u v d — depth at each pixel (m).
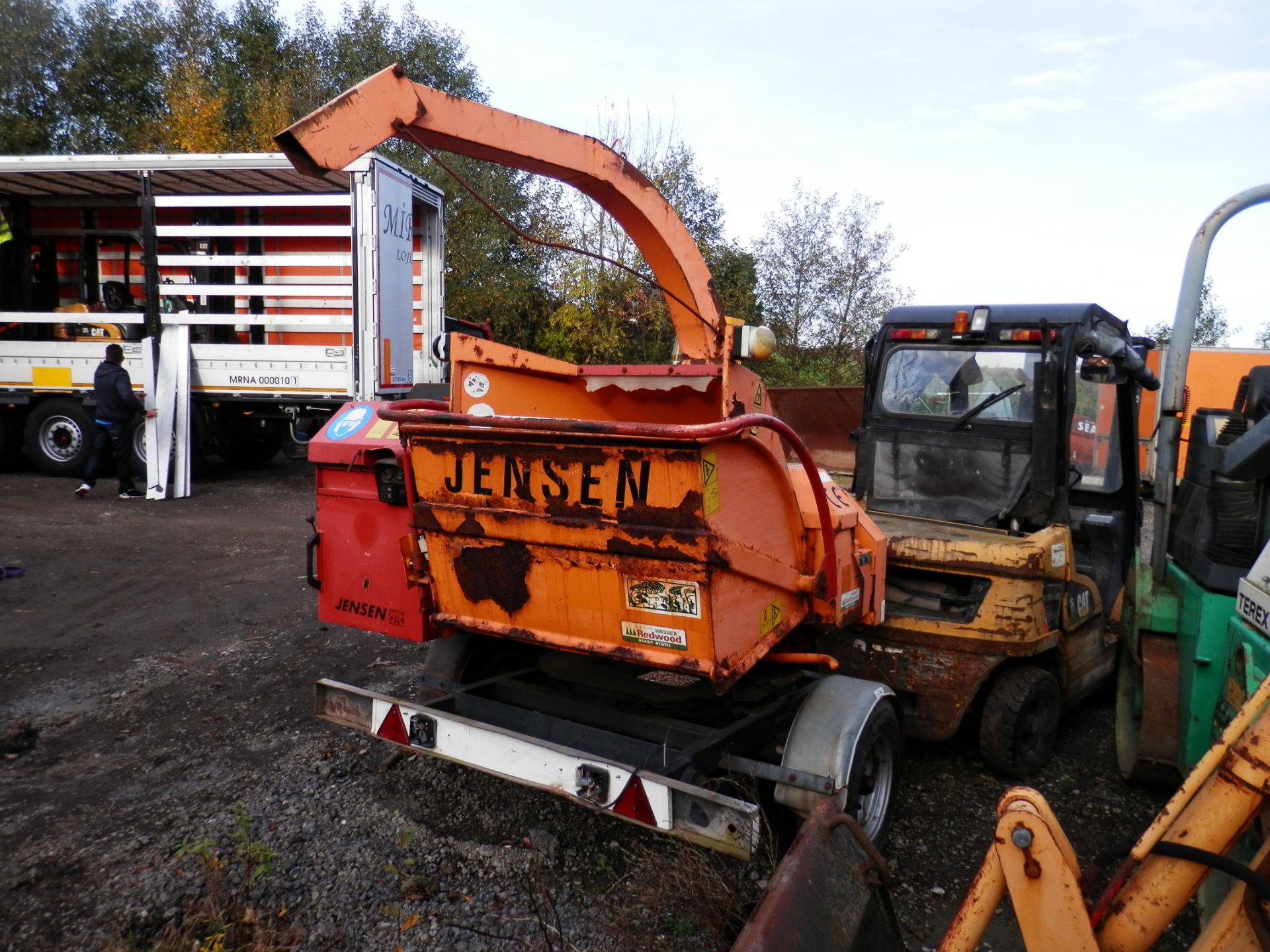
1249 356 12.30
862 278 17.45
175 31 22.59
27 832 3.48
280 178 10.77
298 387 10.71
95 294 13.01
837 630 4.05
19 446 12.31
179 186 11.45
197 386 10.92
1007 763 4.06
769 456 3.04
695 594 2.82
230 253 11.34
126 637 5.80
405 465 3.41
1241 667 2.82
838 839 2.22
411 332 10.72
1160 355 12.45
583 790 2.96
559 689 3.92
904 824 3.76
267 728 4.50
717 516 2.79
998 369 4.53
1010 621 3.88
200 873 3.20
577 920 3.00
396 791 3.87
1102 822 3.83
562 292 16.45
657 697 3.67
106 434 10.67
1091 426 4.90
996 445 4.52
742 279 17.22
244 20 23.08
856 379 17.03
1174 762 3.75
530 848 3.43
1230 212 3.91
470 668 3.98
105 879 3.17
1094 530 4.84
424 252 11.31
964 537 4.09
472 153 3.21
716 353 3.86
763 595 3.13
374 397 9.97
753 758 3.62
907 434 4.81
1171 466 4.04
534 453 2.99
